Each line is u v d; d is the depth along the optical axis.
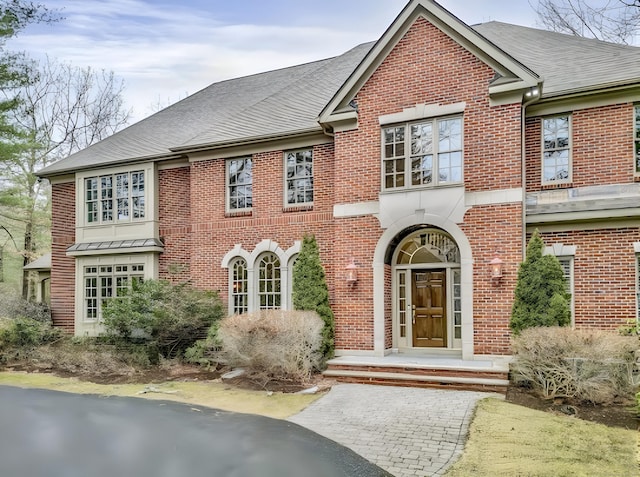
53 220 18.33
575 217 10.91
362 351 12.09
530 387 9.25
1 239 32.41
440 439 6.75
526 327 9.98
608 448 6.22
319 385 10.34
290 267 14.05
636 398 7.47
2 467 6.23
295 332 10.71
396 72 12.23
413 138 12.03
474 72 11.37
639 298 10.62
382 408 8.43
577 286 11.05
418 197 11.71
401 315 12.67
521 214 10.77
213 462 6.18
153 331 13.12
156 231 16.30
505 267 10.80
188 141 16.08
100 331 16.41
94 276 17.05
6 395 10.31
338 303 12.49
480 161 11.23
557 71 12.41
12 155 20.20
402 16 12.06
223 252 14.98
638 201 10.59
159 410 8.86
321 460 6.10
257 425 7.72
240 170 15.18
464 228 11.25
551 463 5.75
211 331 12.88
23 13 18.02
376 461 6.03
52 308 18.00
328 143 13.77
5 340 14.45
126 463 6.25
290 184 14.41
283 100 16.64
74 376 12.27
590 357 8.23
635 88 10.78
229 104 19.30
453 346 12.06
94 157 17.94
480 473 5.54
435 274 12.45
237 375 11.38
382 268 12.09
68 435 7.46
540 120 11.80
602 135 11.21
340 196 12.71
